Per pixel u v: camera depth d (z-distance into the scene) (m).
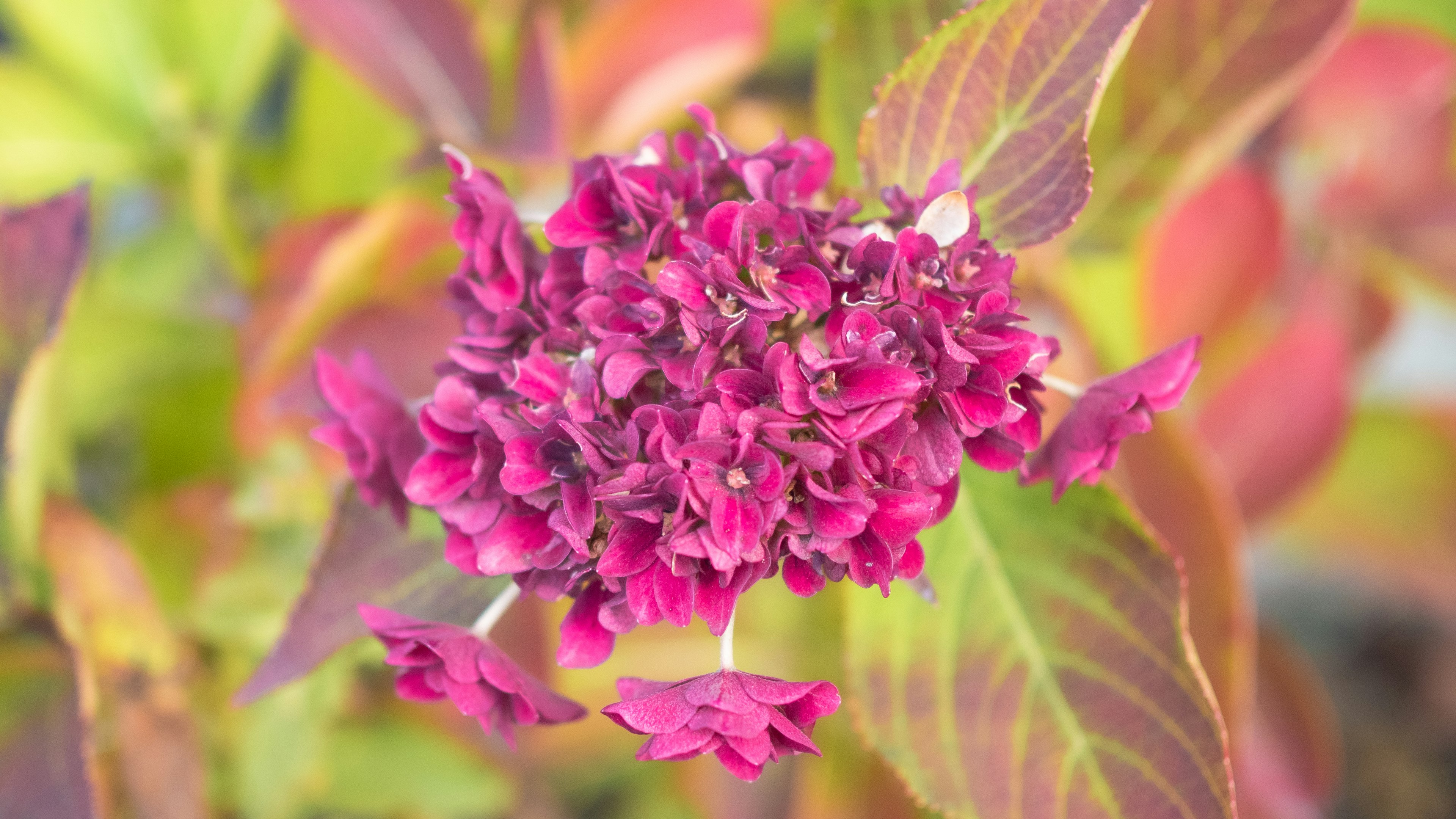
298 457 0.47
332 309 0.47
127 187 0.60
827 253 0.38
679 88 0.50
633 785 0.58
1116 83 0.44
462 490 0.38
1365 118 0.51
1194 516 0.44
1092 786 0.41
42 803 0.44
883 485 0.37
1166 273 0.49
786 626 0.50
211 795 0.48
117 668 0.45
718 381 0.36
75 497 0.47
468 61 0.48
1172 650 0.41
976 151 0.40
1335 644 0.72
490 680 0.38
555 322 0.38
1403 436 0.57
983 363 0.37
